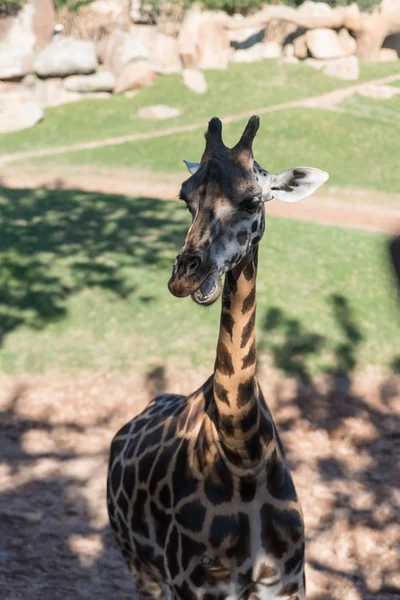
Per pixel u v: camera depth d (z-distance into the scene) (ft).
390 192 67.46
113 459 14.98
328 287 40.16
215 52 100.01
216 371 11.27
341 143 78.13
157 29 99.91
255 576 12.09
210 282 10.07
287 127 81.30
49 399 30.12
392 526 22.11
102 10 96.78
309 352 33.86
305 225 52.42
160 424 13.66
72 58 89.04
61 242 44.45
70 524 21.84
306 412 29.58
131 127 82.74
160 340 34.53
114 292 38.60
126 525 13.98
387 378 32.40
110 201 55.01
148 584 14.92
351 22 104.78
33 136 80.64
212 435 11.71
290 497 12.14
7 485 23.95
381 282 41.39
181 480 12.23
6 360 32.83
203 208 10.28
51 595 18.19
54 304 37.19
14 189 59.21
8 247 42.68
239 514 11.76
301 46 105.60
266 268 41.93
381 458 26.32
